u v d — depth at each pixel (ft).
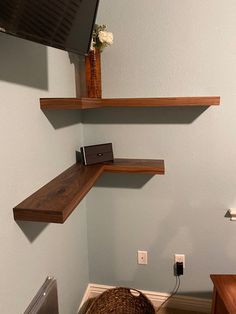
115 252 6.15
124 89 5.27
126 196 5.80
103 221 6.02
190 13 4.78
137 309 5.73
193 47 4.89
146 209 5.79
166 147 5.41
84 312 5.92
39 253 3.70
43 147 3.76
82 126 5.58
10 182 2.92
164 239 5.86
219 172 5.33
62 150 4.50
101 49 4.82
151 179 5.62
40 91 3.62
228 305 4.00
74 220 5.25
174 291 6.10
